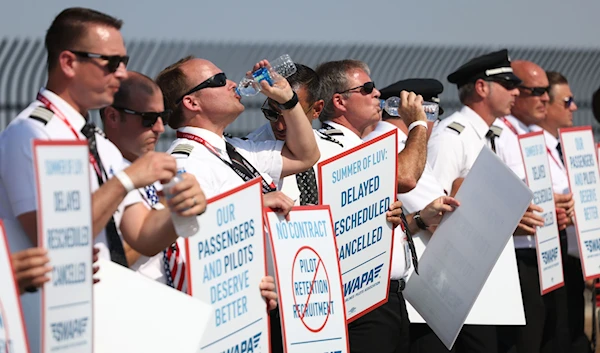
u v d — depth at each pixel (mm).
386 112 11148
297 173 9242
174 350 6707
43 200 5781
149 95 7676
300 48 25922
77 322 5980
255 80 8742
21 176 6371
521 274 12242
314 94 9500
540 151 11875
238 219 7535
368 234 9180
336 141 10062
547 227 11883
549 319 13094
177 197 6539
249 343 7602
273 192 8188
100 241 6918
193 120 8531
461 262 9836
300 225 8289
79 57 6594
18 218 6402
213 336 7293
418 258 10461
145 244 6996
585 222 12781
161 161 6430
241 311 7535
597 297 13984
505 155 12594
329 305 8414
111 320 6609
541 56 28531
